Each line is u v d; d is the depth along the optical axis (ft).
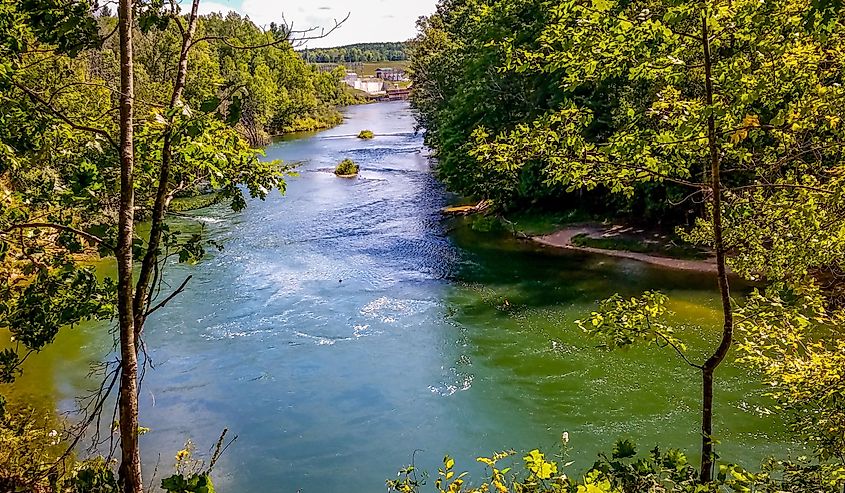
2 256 17.88
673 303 61.87
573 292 68.03
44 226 17.19
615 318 20.95
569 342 54.85
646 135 20.72
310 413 45.39
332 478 37.86
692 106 19.62
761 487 18.10
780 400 24.94
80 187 17.21
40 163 19.30
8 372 19.61
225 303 67.31
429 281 74.02
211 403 46.98
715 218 19.20
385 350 55.52
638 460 18.56
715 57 19.15
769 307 21.22
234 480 37.88
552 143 21.33
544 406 44.62
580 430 41.27
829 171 20.08
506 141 22.56
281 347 56.49
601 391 46.01
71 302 17.90
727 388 44.70
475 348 54.95
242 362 53.57
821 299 20.95
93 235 17.04
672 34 17.79
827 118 19.03
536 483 18.56
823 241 19.54
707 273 70.44
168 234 17.93
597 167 20.72
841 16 17.19
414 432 42.50
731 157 21.79
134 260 18.16
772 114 24.26
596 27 19.11
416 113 223.30
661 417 41.93
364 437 42.22
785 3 16.96
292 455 40.34
